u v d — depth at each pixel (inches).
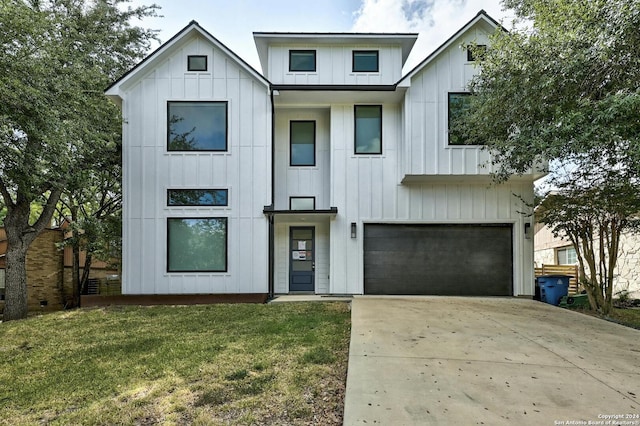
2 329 266.2
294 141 420.5
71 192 454.0
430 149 360.8
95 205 546.9
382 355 172.2
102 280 572.4
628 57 213.2
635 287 443.8
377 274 386.9
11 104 271.9
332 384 145.6
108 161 427.5
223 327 248.4
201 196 372.5
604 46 207.8
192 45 378.3
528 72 246.1
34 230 373.7
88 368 174.9
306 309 307.1
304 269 416.2
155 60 373.7
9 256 357.4
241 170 373.7
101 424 120.3
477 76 304.8
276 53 394.3
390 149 389.7
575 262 583.2
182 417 122.4
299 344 200.1
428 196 386.3
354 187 388.5
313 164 417.7
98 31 432.1
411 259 387.5
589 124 213.8
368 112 395.5
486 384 139.0
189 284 364.8
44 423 123.9
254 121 376.8
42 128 289.7
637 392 134.3
